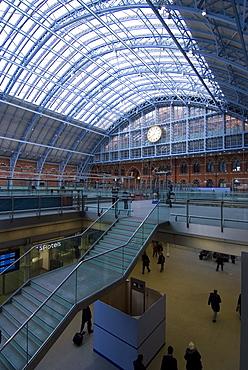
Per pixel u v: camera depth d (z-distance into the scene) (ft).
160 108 156.04
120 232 31.53
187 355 22.21
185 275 50.96
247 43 49.37
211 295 33.53
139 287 32.17
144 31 87.51
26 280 27.86
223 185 131.03
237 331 30.96
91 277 21.47
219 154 131.95
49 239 39.50
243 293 16.17
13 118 124.57
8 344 16.71
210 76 86.63
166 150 151.33
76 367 25.04
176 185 117.60
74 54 102.78
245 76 72.49
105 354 26.30
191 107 143.64
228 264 58.80
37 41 89.66
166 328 31.71
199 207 39.22
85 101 137.59
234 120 127.95
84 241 29.78
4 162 141.38
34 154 151.43
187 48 66.33
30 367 16.98
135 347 23.98
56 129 148.25
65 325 18.89
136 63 112.57
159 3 50.16
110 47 99.81
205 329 31.40
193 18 53.21
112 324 26.02
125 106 160.76
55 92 120.16
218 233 29.81
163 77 119.55
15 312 22.58
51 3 75.77
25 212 37.40
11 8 75.61
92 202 45.50
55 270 26.55
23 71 104.27
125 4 68.18
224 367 24.62
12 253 36.70
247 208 38.60
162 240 35.47
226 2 45.19
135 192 76.28
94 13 73.41
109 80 129.18
